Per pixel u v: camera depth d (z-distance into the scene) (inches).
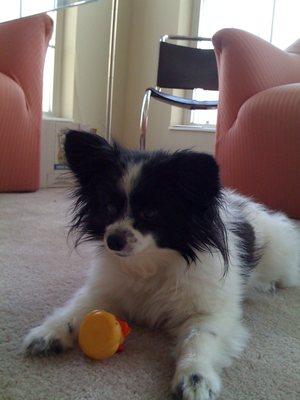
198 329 16.1
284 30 59.3
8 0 53.2
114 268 19.0
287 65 39.4
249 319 18.9
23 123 43.0
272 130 35.0
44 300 19.4
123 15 66.7
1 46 44.0
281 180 35.7
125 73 69.1
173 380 13.5
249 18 61.7
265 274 23.6
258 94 35.9
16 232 30.1
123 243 17.2
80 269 23.5
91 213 19.7
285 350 16.1
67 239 27.9
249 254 21.8
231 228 21.1
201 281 17.7
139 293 18.8
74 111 62.8
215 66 51.2
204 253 18.2
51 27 45.6
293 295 22.6
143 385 13.6
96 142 19.6
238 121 36.9
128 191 17.6
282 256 23.9
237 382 14.0
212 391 13.1
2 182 43.4
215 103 47.8
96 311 15.8
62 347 15.1
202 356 14.4
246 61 36.7
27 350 14.9
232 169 37.9
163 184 17.6
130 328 16.9
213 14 64.1
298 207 35.9
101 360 14.8
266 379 14.2
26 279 21.8
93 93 65.2
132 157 18.9
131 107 69.4
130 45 68.3
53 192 45.8
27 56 43.4
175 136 64.2
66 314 16.8
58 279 22.0
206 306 17.5
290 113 34.1
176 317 17.9
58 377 13.7
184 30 63.6
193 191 17.8
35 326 16.9
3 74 42.9
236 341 16.1
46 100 62.4
